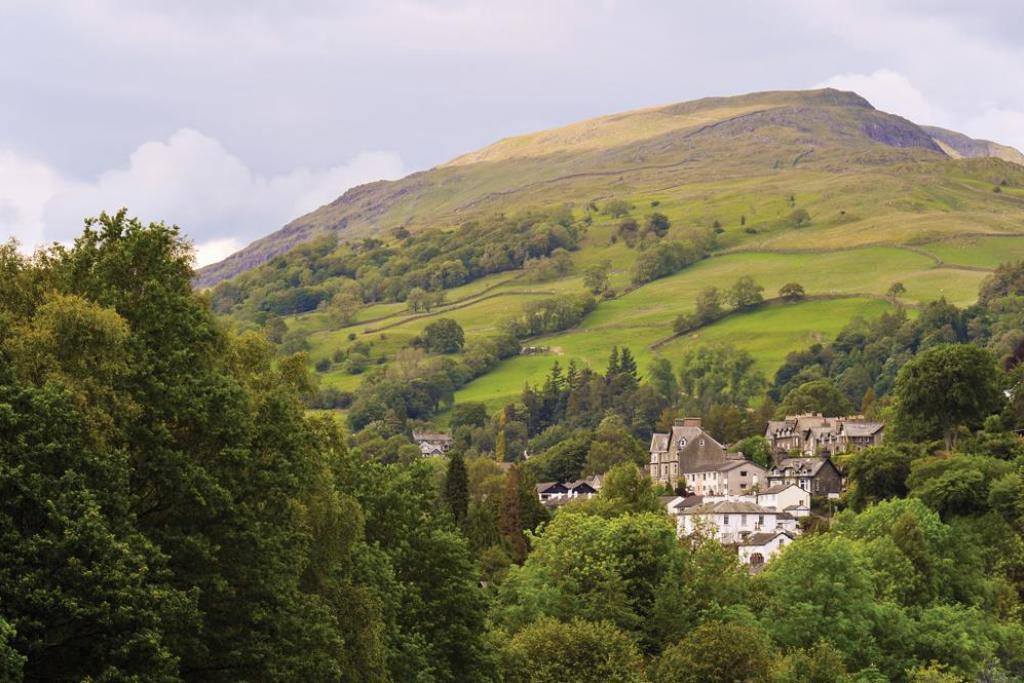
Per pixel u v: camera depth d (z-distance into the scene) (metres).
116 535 67.00
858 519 192.38
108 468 67.38
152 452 72.50
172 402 74.12
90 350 71.75
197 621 70.00
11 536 63.50
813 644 138.62
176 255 86.56
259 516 77.56
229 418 76.25
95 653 64.88
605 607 139.75
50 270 79.50
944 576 172.50
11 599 62.53
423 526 111.25
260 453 79.75
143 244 81.44
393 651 95.88
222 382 77.31
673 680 125.94
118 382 72.75
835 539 157.25
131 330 77.56
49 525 64.81
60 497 64.50
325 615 80.50
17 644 62.38
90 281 78.88
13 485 64.38
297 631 76.75
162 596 65.69
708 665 125.69
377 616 90.19
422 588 109.38
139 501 72.50
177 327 79.56
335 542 86.69
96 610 63.16
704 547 154.62
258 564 75.25
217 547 71.75
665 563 149.38
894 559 167.25
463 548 112.94
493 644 120.81
